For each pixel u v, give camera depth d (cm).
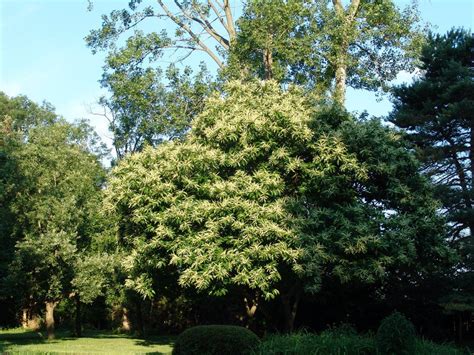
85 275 2262
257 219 1469
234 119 1622
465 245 1889
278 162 1581
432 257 1669
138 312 2739
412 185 1661
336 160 1577
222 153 1609
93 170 2683
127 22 2533
